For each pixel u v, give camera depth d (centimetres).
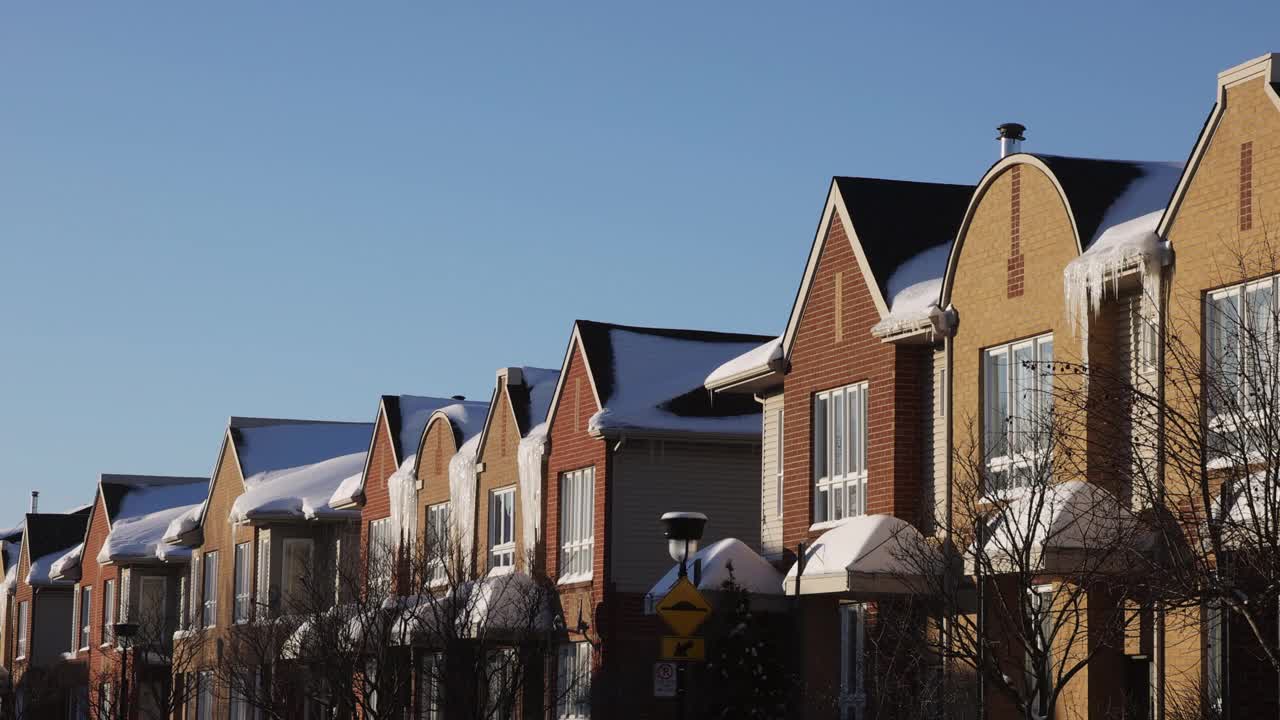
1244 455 1559
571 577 3722
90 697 6788
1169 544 1630
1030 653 1894
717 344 3878
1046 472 2119
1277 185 1980
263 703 4297
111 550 6375
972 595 2370
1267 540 1519
